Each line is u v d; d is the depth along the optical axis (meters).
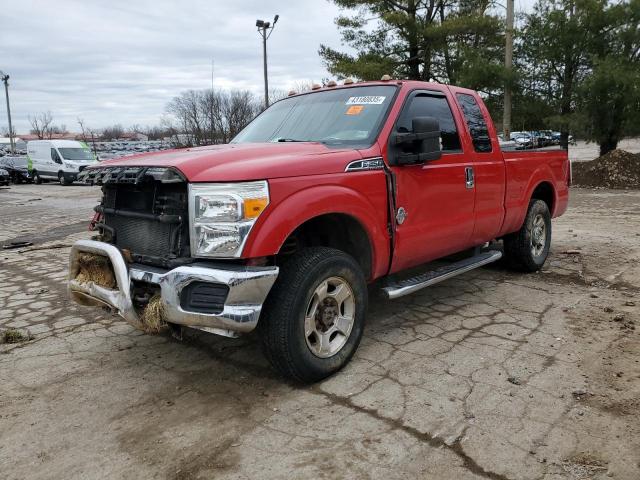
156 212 3.32
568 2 17.17
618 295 5.18
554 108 18.58
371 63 20.67
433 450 2.72
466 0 21.58
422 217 4.19
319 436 2.88
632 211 10.90
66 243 9.22
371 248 3.78
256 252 3.03
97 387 3.56
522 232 5.79
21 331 4.70
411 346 4.05
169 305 3.09
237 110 30.95
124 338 4.45
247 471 2.61
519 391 3.29
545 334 4.20
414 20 21.16
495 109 20.16
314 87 5.05
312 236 3.92
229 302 3.00
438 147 4.06
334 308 3.53
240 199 3.00
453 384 3.41
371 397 3.28
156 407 3.27
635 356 3.74
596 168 16.58
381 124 3.99
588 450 2.68
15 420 3.17
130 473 2.63
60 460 2.76
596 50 17.25
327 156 3.50
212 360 3.94
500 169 5.12
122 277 3.27
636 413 3.00
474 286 5.61
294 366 3.29
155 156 3.68
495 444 2.75
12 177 30.47
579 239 8.02
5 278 6.68
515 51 18.95
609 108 16.86
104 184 3.55
